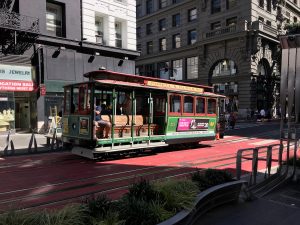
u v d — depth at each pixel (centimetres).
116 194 780
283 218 627
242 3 4078
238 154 768
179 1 4931
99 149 1205
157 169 1089
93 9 2528
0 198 736
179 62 5016
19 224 405
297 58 897
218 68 4456
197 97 1647
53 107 2275
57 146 1543
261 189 808
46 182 898
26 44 2147
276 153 1452
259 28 3934
